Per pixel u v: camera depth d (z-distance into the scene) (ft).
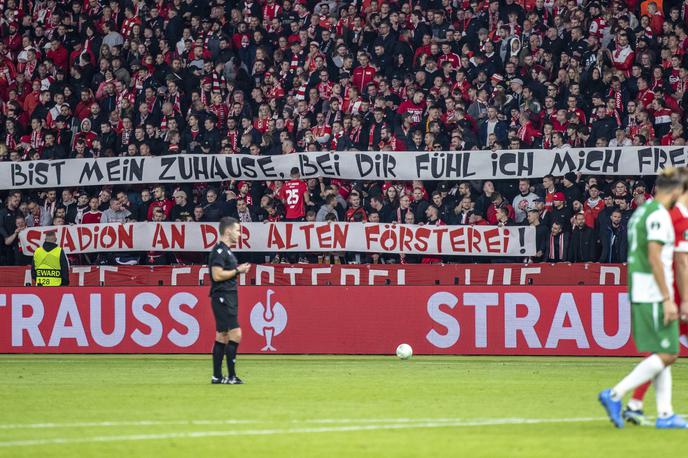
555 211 144.46
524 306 129.70
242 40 178.81
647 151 147.54
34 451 50.98
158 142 164.96
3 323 140.26
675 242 59.21
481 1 172.45
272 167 158.30
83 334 138.41
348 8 177.06
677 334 58.34
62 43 186.60
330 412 69.10
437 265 136.36
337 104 163.84
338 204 154.10
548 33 164.76
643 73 157.48
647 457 48.60
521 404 74.74
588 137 152.05
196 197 163.43
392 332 133.49
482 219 148.05
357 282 138.62
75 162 163.32
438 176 153.58
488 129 157.89
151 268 143.64
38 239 158.51
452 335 131.85
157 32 182.91
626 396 81.71
